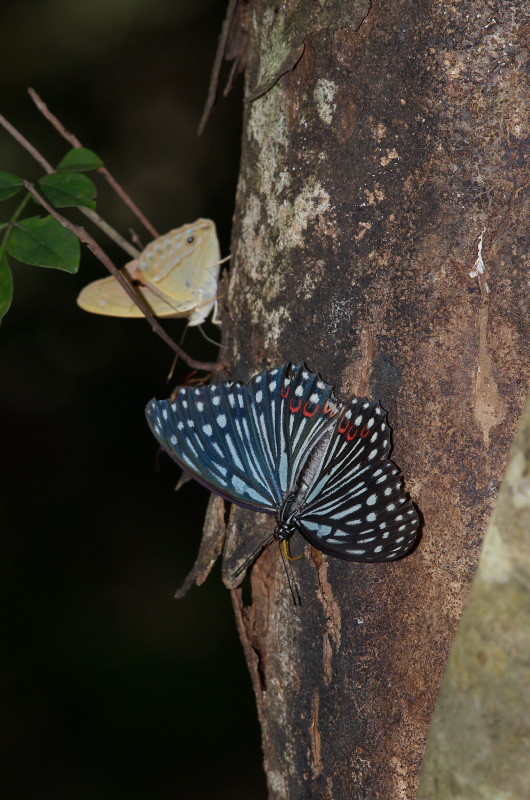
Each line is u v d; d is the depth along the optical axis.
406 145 1.05
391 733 1.06
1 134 2.34
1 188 1.12
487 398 1.05
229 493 1.07
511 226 1.05
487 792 1.00
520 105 1.04
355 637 1.06
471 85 1.04
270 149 1.07
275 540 1.08
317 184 1.06
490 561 1.00
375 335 1.06
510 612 1.00
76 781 1.80
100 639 2.14
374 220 1.05
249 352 1.08
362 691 1.06
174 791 1.81
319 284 1.06
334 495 1.06
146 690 1.99
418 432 1.05
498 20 1.04
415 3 1.05
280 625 1.08
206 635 2.19
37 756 1.83
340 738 1.07
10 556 2.34
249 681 2.05
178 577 2.38
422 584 1.06
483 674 1.00
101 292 1.17
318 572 1.07
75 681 2.00
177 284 1.17
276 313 1.07
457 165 1.05
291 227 1.07
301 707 1.07
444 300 1.05
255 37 1.08
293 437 1.07
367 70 1.05
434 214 1.05
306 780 1.08
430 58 1.05
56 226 1.09
